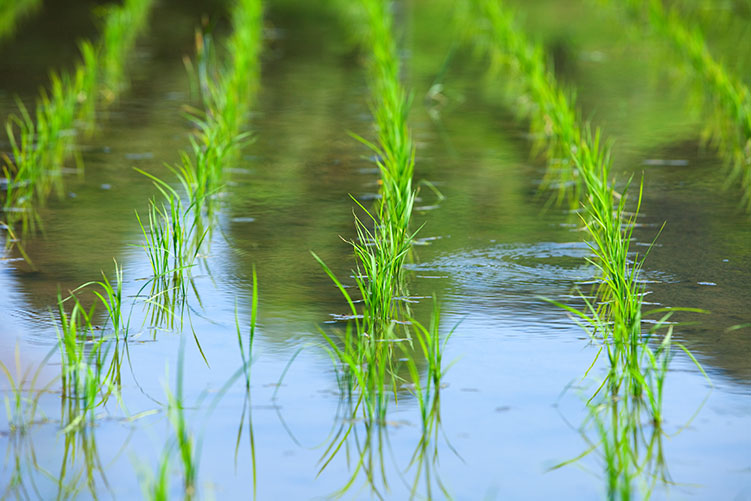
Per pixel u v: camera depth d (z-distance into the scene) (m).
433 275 9.39
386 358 7.41
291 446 6.15
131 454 6.01
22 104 18.78
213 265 9.70
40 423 6.41
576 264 9.72
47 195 12.59
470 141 16.03
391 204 9.98
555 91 19.62
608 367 7.24
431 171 14.05
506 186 13.18
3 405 6.64
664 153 15.01
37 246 10.29
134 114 18.00
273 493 5.60
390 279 8.28
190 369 7.23
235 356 7.47
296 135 16.28
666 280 9.14
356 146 15.48
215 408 6.63
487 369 7.21
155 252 9.38
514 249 10.26
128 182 13.26
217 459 5.98
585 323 8.09
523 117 17.97
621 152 15.05
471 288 9.00
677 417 6.45
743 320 8.03
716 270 9.43
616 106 18.66
